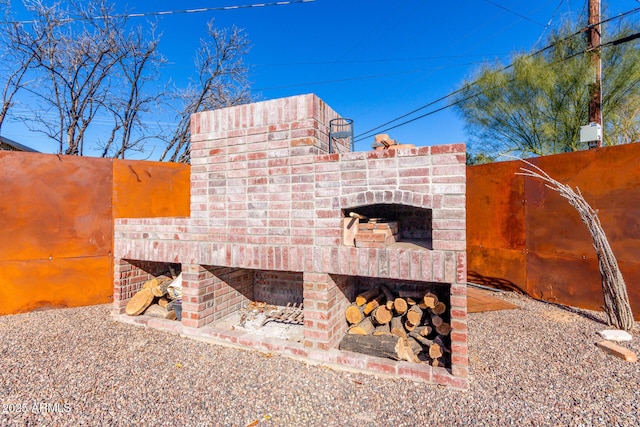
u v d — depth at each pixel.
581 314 5.57
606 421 2.83
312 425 2.90
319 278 3.98
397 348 3.81
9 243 5.98
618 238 5.36
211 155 4.68
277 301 5.87
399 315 4.38
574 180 5.89
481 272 7.52
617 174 5.37
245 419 2.98
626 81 9.62
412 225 4.85
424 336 4.09
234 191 4.50
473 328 5.03
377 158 3.67
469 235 7.77
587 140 7.54
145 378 3.69
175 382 3.60
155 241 5.14
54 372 3.82
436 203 3.40
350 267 3.80
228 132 4.56
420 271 3.47
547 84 10.24
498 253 7.19
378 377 3.68
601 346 4.26
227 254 4.54
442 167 3.38
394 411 3.06
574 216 5.91
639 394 3.22
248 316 5.22
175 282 5.55
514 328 5.02
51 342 4.67
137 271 5.95
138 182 7.29
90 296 6.61
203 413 3.06
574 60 9.90
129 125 15.30
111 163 6.95
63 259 6.39
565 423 2.82
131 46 14.10
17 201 6.04
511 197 6.94
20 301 6.04
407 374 3.59
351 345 4.00
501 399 3.20
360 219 4.38
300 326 4.93
